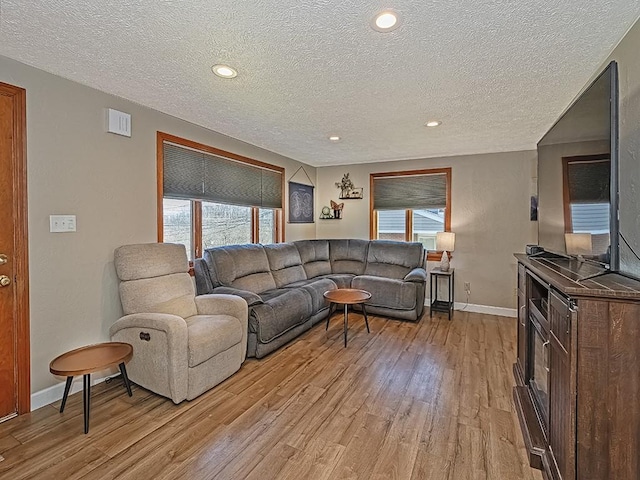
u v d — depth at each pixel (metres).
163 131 3.02
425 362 2.93
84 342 2.43
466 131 3.52
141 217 2.84
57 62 2.08
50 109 2.22
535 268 1.86
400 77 2.26
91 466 1.65
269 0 1.48
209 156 3.57
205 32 1.74
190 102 2.74
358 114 3.01
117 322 2.41
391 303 4.19
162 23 1.66
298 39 1.80
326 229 5.71
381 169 5.25
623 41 1.74
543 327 1.79
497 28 1.69
